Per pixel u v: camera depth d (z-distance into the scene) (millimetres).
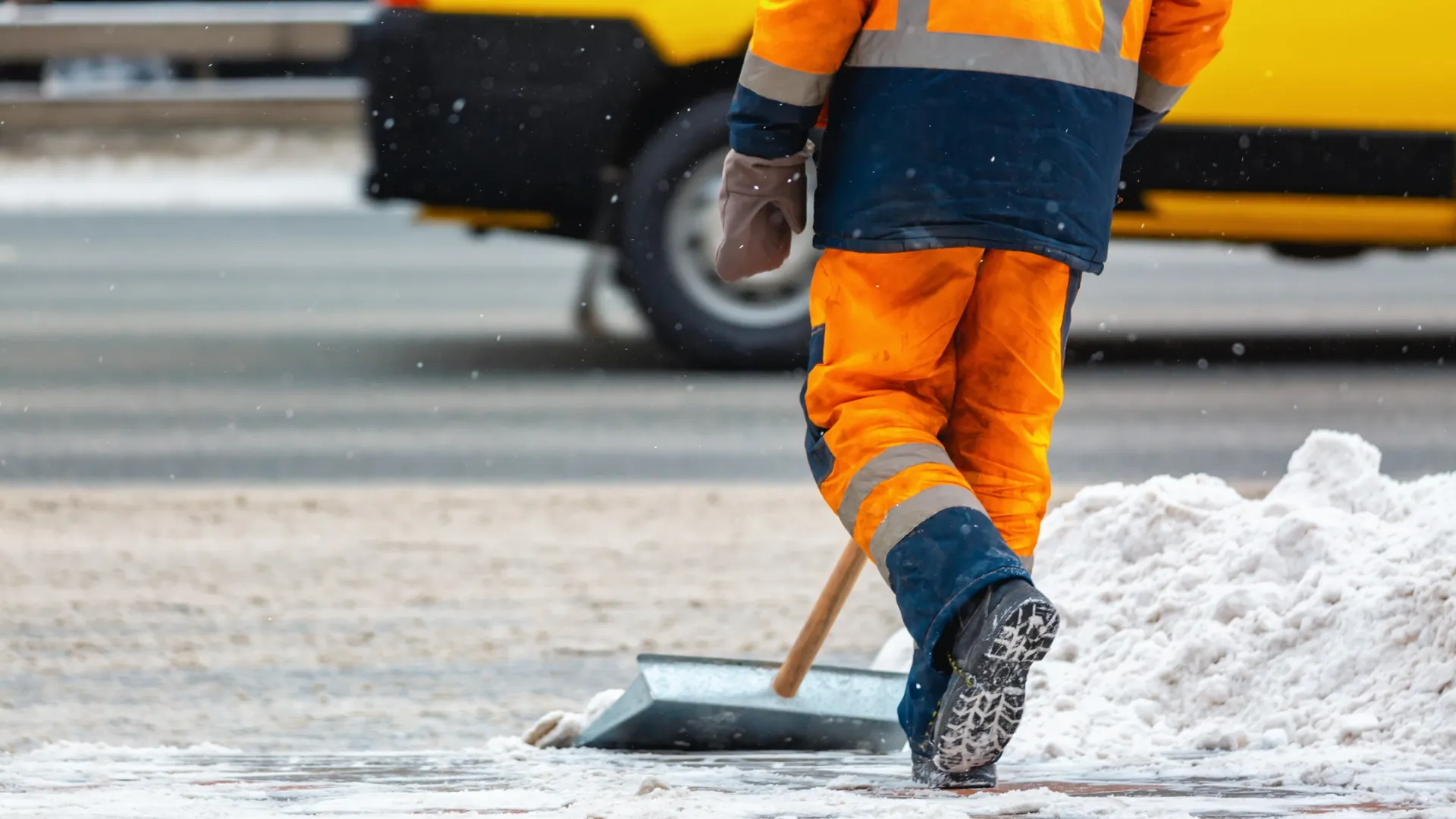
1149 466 26594
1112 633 14695
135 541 22516
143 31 88000
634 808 8680
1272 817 8438
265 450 28562
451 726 15000
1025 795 9109
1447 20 31188
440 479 26453
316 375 35719
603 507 24469
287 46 88375
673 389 33312
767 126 10102
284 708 15547
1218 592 14273
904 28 9766
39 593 19766
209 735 14625
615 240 32781
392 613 19031
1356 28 31094
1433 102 31266
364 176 31859
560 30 31359
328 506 24609
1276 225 31656
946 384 10164
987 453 10273
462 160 31484
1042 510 10375
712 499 25031
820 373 10070
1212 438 28734
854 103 9938
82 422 31234
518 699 15891
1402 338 39281
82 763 12086
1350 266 53375
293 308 45812
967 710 9281
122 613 18922
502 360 37094
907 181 9750
